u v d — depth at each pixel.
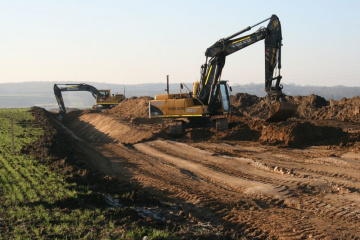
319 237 10.16
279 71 24.06
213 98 28.78
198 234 9.91
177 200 14.18
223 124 28.59
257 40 25.53
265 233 10.76
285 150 22.08
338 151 20.66
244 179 16.38
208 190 15.20
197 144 25.89
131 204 12.95
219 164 19.42
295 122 24.59
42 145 23.53
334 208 12.29
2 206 12.08
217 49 27.58
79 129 50.75
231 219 11.92
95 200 12.52
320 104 47.62
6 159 19.77
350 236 10.13
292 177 16.08
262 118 45.69
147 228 10.13
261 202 13.55
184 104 29.03
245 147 23.83
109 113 55.94
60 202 12.22
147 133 31.19
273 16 24.28
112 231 9.87
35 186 14.38
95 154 24.72
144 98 53.88
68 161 19.56
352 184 14.60
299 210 12.51
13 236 9.69
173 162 20.88
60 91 63.72
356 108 39.25
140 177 17.83
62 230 9.97
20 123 40.59
